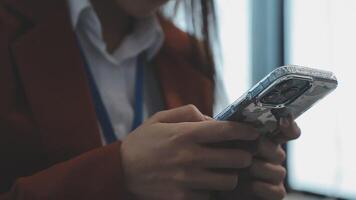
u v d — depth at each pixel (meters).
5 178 0.54
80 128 0.56
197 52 0.76
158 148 0.44
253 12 1.62
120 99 0.65
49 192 0.46
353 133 1.37
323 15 1.44
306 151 1.49
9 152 0.53
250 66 1.60
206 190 0.46
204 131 0.42
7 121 0.53
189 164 0.43
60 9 0.61
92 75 0.63
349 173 1.40
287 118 0.46
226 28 1.55
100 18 0.66
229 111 0.43
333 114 1.41
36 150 0.54
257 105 0.41
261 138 0.49
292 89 0.41
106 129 0.61
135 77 0.69
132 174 0.45
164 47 0.74
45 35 0.59
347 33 1.37
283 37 1.57
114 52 0.67
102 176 0.45
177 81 0.72
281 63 1.57
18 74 0.56
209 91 0.75
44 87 0.56
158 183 0.44
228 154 0.43
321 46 1.45
